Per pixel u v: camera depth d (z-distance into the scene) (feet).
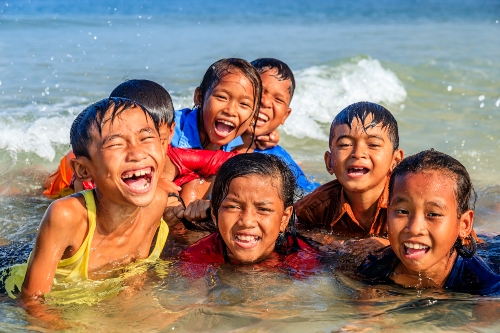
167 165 17.88
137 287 12.85
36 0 58.44
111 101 12.55
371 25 72.95
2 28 44.65
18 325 11.16
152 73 33.94
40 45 39.52
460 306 12.20
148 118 12.57
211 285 13.08
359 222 16.63
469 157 24.40
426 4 114.73
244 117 18.56
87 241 12.75
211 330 11.12
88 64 35.19
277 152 20.79
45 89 28.86
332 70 34.58
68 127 23.76
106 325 11.23
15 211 17.61
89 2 62.34
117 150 12.00
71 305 11.98
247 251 13.91
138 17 59.67
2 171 20.68
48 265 12.28
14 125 23.21
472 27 72.18
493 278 12.94
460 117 30.40
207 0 90.99
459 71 39.78
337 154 15.64
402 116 30.32
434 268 12.73
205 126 18.81
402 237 12.22
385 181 16.05
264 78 20.35
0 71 31.73
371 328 11.30
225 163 14.26
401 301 12.42
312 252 14.94
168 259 14.44
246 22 67.46
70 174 18.34
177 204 16.79
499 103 32.71
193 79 32.89
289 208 14.64
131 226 13.55
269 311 11.93
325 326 11.36
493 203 19.38
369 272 13.76
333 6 102.94
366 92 32.76
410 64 40.52
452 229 12.18
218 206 14.07
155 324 11.30
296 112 28.99
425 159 12.44
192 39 48.96
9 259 14.15
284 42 51.26
